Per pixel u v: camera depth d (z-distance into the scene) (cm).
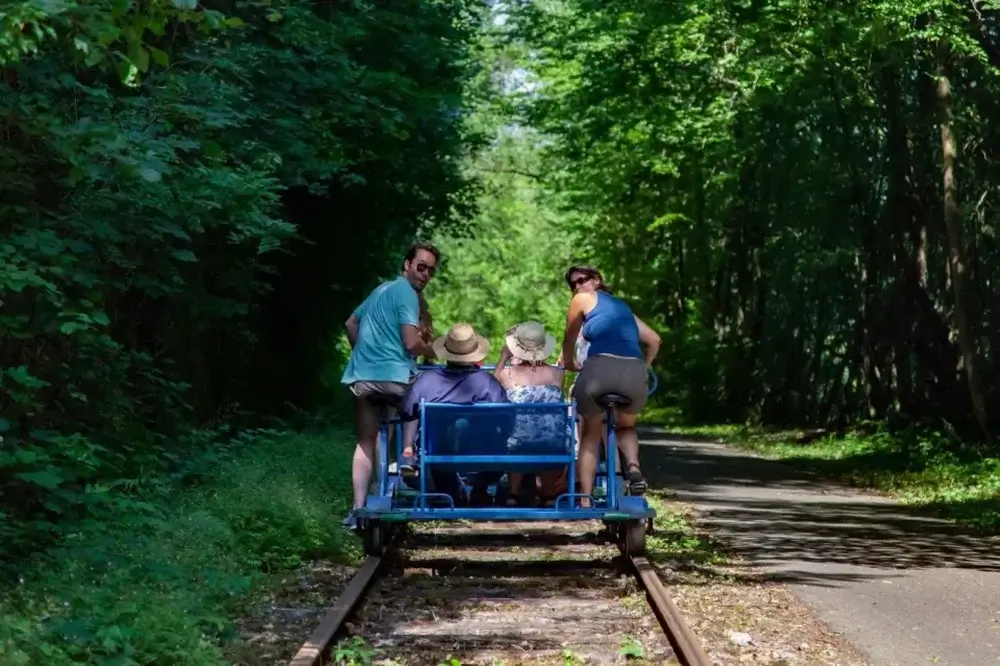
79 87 1066
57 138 999
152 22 802
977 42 2238
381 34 2194
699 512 1709
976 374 2630
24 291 1056
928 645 870
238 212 1320
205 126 1304
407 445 1192
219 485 1297
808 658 809
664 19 2697
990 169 2748
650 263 5262
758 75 2512
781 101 2831
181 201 1239
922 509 1897
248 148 1584
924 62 2606
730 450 3284
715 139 3077
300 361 2944
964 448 2669
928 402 2964
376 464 1330
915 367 3061
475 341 1159
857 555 1337
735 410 4566
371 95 2069
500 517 1097
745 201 3966
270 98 1739
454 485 1203
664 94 2944
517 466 1111
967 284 2622
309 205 2664
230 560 1016
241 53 1541
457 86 2577
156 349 1702
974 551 1412
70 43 845
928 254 2933
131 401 1320
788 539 1451
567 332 1153
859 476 2420
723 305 4744
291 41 1764
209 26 821
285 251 1903
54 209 1110
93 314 1059
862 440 3083
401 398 1129
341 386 3791
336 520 1259
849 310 3444
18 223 1052
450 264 7256
